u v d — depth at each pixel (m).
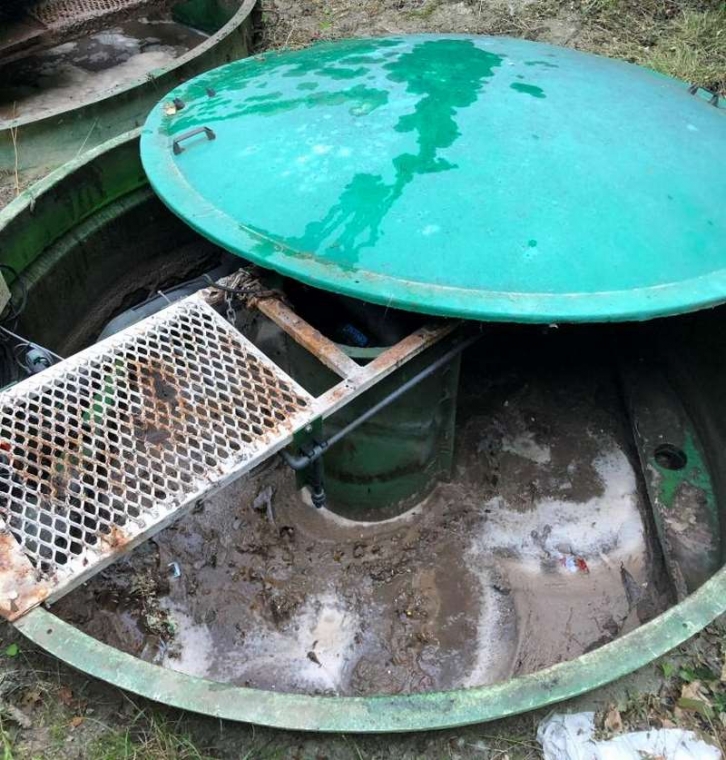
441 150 1.89
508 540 2.46
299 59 2.53
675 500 2.43
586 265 1.71
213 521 2.48
